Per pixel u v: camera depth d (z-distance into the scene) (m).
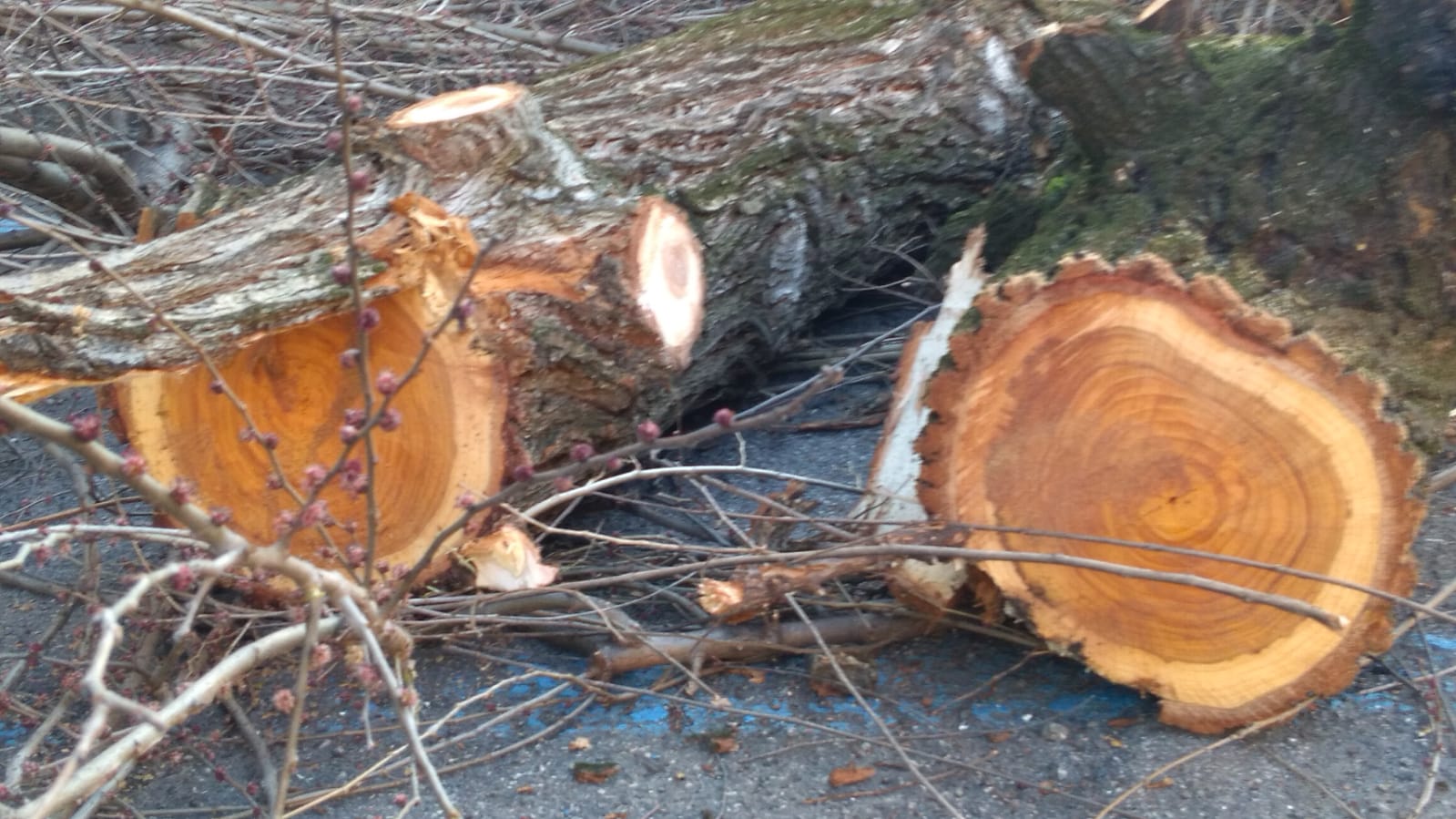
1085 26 2.84
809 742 2.38
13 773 1.86
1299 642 2.29
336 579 1.68
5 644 2.85
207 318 2.42
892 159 3.82
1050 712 2.45
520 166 2.77
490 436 2.63
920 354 2.94
